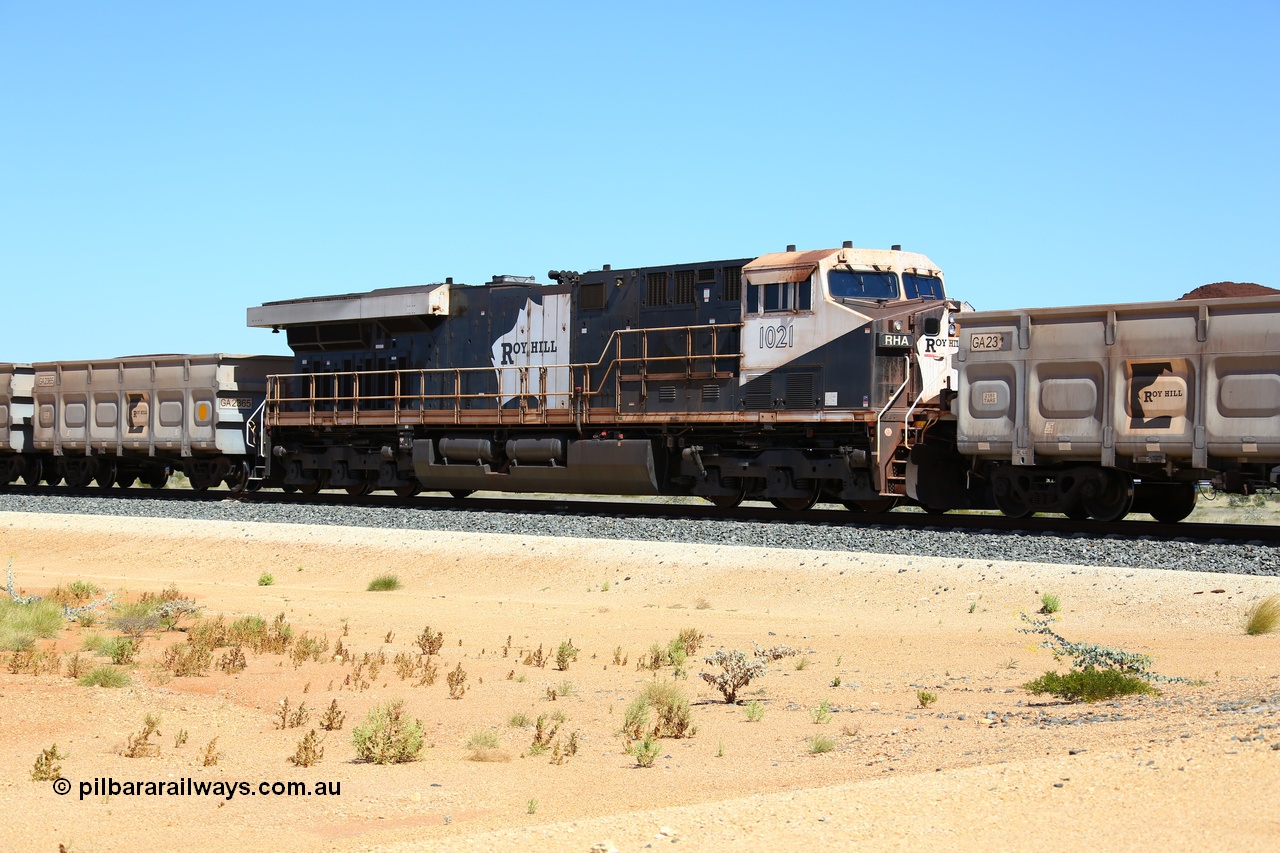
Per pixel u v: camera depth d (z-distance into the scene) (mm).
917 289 27125
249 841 8531
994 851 6621
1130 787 7680
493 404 31766
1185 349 21297
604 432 29734
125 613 19172
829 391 25875
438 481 33156
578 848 7152
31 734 11797
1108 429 22094
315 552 27016
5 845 8461
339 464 35719
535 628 18984
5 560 29547
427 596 22906
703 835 7285
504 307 31859
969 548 21406
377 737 11266
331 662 16172
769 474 27266
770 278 26828
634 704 13078
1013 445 23250
